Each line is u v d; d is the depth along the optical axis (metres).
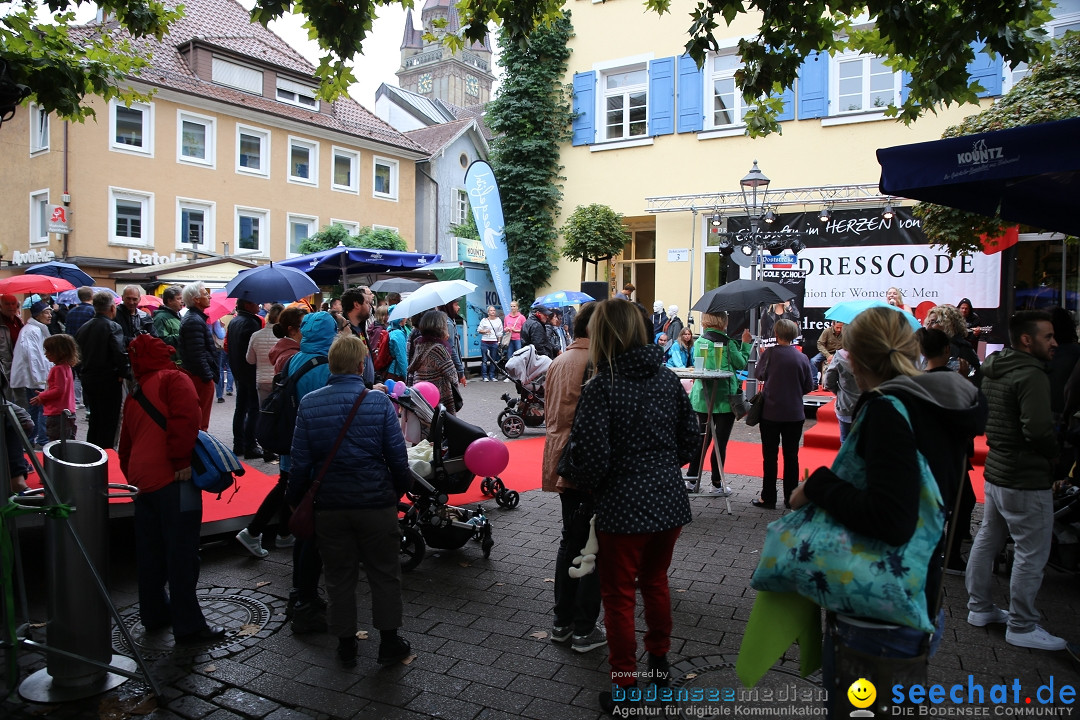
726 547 5.45
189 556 3.88
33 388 8.70
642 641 3.89
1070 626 4.04
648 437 3.14
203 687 3.45
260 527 5.15
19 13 5.33
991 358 3.87
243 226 25.11
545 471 3.91
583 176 18.03
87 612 3.42
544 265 18.19
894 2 4.25
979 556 3.99
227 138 24.41
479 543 5.41
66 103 5.45
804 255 13.45
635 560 3.17
